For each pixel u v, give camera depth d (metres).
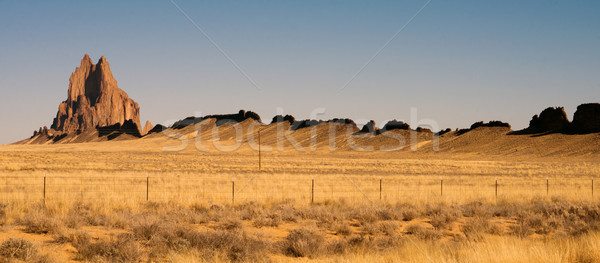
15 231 14.65
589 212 20.33
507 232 16.23
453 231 16.84
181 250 11.64
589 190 35.62
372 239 13.76
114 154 144.38
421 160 134.38
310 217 19.66
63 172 50.00
